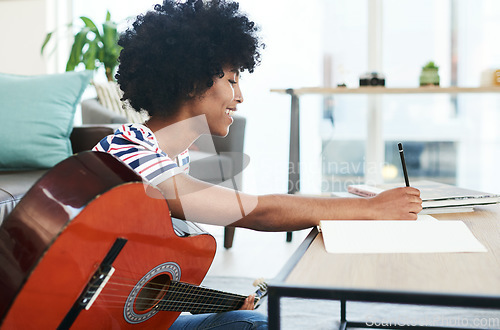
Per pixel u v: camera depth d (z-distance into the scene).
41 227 0.71
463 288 0.60
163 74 0.89
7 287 0.69
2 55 4.11
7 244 0.71
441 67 3.57
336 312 1.71
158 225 0.83
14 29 4.08
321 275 0.65
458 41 3.54
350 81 3.70
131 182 0.78
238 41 0.91
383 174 3.72
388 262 0.71
